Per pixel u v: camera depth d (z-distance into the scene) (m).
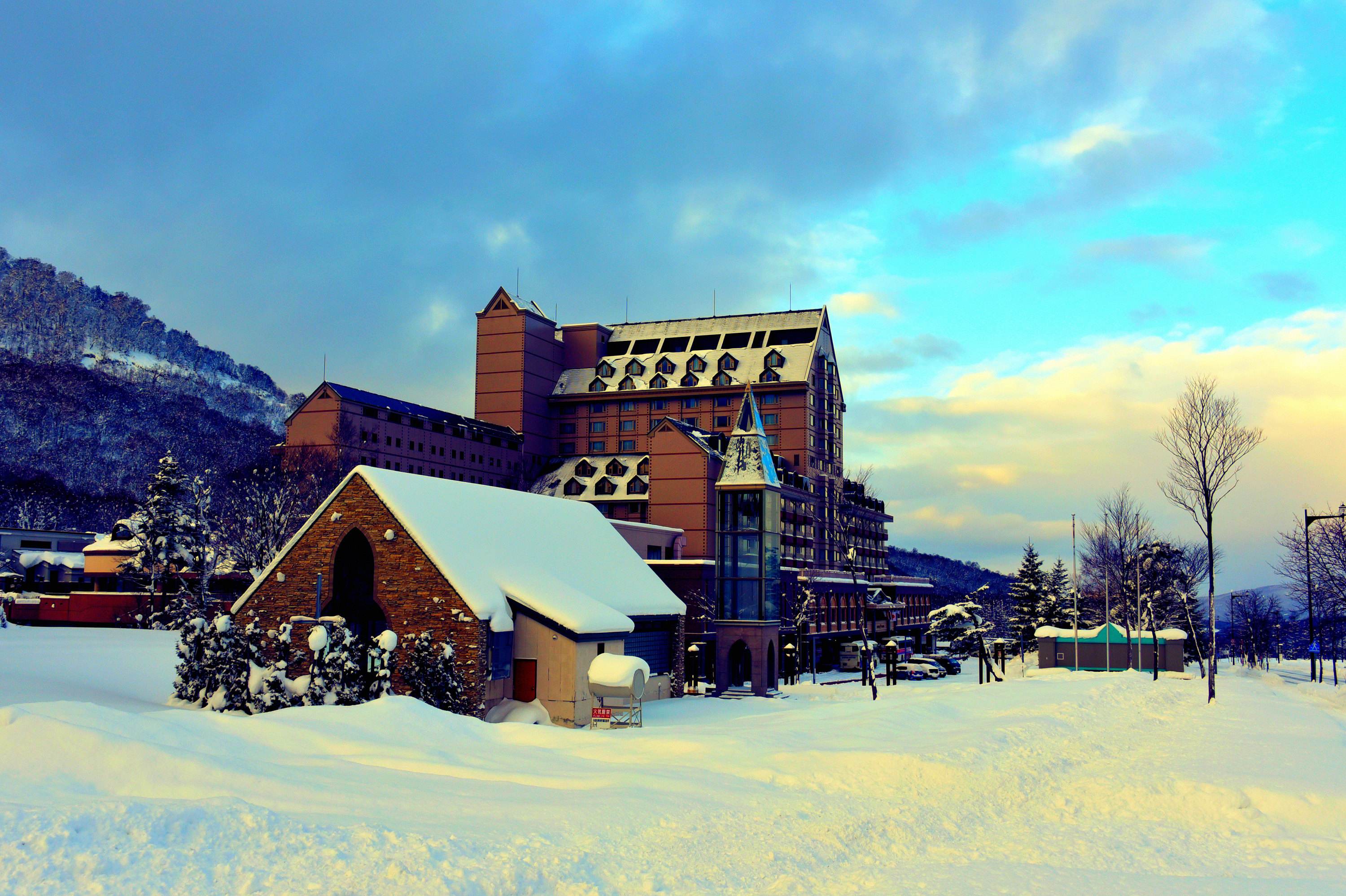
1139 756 30.97
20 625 69.31
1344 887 16.58
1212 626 53.22
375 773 20.05
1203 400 54.09
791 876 16.08
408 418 112.06
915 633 147.00
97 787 16.61
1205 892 16.12
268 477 82.25
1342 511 72.38
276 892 12.23
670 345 136.88
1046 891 15.98
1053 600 129.12
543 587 43.66
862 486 142.38
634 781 20.42
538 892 13.53
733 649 59.34
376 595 41.75
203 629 38.91
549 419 135.75
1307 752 31.27
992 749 27.58
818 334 130.62
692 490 94.75
